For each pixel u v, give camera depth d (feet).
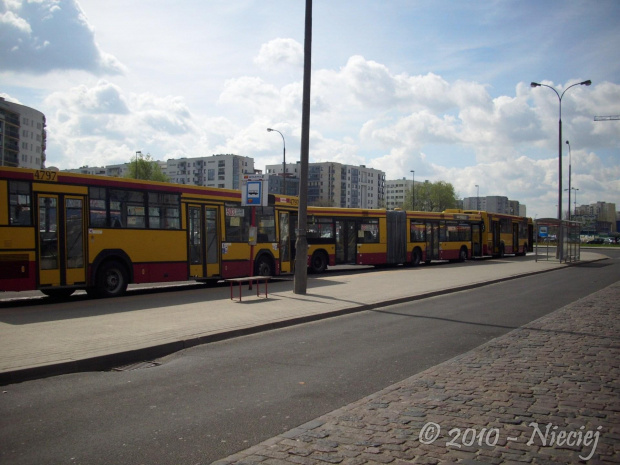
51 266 48.11
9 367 24.40
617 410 19.26
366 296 54.49
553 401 20.31
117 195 53.57
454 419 18.30
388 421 18.10
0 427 17.85
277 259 73.56
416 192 428.97
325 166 557.33
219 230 64.18
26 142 339.57
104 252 52.06
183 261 59.57
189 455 15.42
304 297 53.26
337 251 93.86
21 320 38.22
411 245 110.63
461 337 34.55
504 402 20.22
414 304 51.98
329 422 18.02
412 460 14.90
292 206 77.61
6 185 45.88
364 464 14.61
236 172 509.35
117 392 22.12
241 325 36.68
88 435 17.06
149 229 56.29
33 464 14.80
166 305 46.70
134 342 30.48
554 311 45.93
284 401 20.80
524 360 27.30
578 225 133.69
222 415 19.10
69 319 38.78
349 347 31.42
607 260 143.95
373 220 101.65
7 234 45.62
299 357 28.76
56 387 22.97
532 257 153.17
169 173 541.75
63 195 49.26
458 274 85.46
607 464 14.73
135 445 16.19
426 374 24.53
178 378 24.48
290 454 15.30
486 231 138.82
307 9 55.67
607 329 36.70
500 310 47.52
